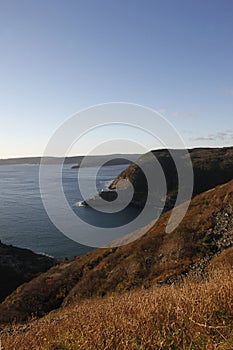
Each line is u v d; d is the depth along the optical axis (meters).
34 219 70.62
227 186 31.06
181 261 21.72
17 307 23.39
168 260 22.88
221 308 5.09
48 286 26.09
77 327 5.98
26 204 87.06
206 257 21.08
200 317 4.85
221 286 5.71
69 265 30.88
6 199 95.69
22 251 48.66
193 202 32.16
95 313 7.11
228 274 7.12
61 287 25.67
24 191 112.31
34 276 40.75
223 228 24.38
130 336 4.81
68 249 52.78
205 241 23.47
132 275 22.78
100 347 4.68
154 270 22.33
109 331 5.09
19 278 39.59
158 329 4.87
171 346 4.43
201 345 4.27
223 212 26.55
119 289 21.53
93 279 24.89
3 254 44.50
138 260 24.45
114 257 27.16
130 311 6.02
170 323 5.00
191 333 4.59
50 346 5.52
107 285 23.11
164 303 5.90
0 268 40.25
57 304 23.72
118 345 4.59
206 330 4.54
